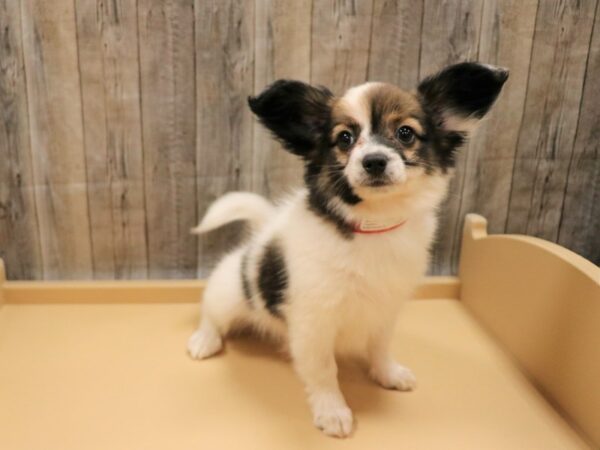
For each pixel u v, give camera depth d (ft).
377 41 4.80
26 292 5.09
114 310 5.11
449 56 4.85
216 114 4.91
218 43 4.69
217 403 3.88
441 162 3.63
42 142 4.85
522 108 5.04
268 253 3.94
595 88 5.01
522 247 4.35
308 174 3.67
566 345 3.80
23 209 5.04
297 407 3.87
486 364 4.44
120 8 4.52
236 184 5.15
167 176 5.08
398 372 4.13
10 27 4.48
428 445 3.52
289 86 3.52
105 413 3.73
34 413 3.70
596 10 4.77
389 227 3.53
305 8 4.66
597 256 5.55
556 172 5.28
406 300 3.90
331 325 3.67
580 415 3.67
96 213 5.15
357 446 3.50
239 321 4.59
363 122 3.39
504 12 4.74
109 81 4.72
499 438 3.61
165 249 5.35
